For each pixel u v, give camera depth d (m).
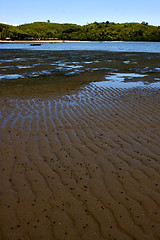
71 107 7.83
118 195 3.57
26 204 3.37
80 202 3.41
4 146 5.11
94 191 3.66
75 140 5.41
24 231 2.89
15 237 2.80
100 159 4.61
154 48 53.41
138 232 2.87
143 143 5.24
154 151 4.90
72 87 11.21
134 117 6.84
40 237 2.80
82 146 5.14
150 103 8.22
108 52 38.59
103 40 118.06
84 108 7.72
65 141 5.36
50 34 132.75
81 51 41.75
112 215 3.15
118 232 2.87
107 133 5.78
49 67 19.47
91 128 6.08
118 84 11.81
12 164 4.42
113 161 4.54
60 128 6.08
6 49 48.97
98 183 3.86
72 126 6.21
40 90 10.62
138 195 3.56
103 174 4.12
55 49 49.75
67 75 15.21
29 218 3.10
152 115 6.98
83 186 3.78
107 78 13.80
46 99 8.91
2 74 15.82
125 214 3.17
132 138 5.49
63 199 3.47
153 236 2.81
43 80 13.38
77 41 120.12
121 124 6.33
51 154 4.80
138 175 4.09
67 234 2.84
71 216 3.13
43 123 6.41
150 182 3.89
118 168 4.30
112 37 119.50
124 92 9.95
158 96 9.19
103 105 8.05
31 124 6.34
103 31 128.62
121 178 4.00
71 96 9.38
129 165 4.40
